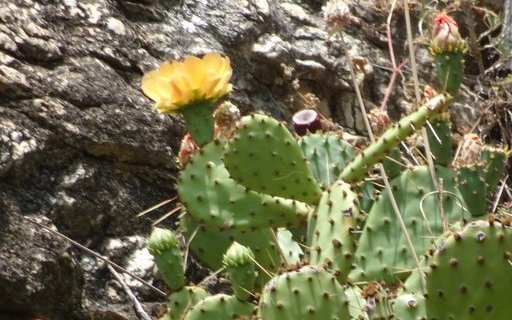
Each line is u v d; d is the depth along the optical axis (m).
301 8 8.59
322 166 5.88
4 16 6.52
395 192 5.51
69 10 6.93
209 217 5.30
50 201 5.96
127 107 6.59
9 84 6.11
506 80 8.70
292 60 8.05
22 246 5.58
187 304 5.04
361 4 9.01
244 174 5.24
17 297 5.45
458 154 6.14
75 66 6.60
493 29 9.45
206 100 5.36
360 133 8.38
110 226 6.24
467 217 5.48
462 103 8.84
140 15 7.40
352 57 8.45
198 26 7.65
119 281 5.75
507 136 8.59
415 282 4.91
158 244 5.05
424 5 9.33
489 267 4.56
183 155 5.69
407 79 8.85
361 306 4.86
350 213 5.03
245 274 4.89
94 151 6.31
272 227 5.38
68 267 5.73
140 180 6.52
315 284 4.47
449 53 5.69
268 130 5.24
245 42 7.80
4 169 5.80
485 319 4.61
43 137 6.08
